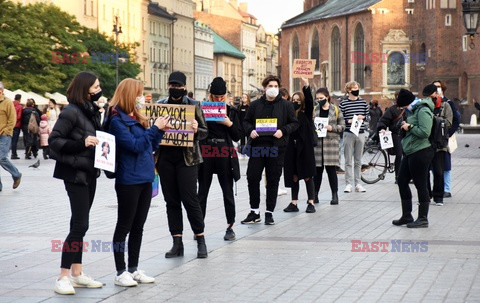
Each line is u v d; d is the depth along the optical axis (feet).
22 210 64.39
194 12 633.20
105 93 264.93
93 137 35.37
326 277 38.40
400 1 381.40
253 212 56.39
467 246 46.65
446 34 366.22
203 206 51.11
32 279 38.40
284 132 54.44
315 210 63.00
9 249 46.29
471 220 57.52
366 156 87.76
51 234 51.93
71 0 330.34
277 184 55.62
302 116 61.93
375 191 78.18
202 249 43.73
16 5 236.02
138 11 404.36
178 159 43.83
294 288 36.14
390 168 88.38
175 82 43.98
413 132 53.62
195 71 516.73
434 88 54.19
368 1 403.54
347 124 76.79
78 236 35.99
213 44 570.46
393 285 36.58
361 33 399.03
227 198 49.73
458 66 364.99
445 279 37.73
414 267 40.60
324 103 66.85
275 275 38.99
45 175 99.66
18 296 35.04
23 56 230.27
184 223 57.00
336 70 422.82
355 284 36.83
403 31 382.83
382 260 42.47
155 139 37.91
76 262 36.86
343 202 69.26
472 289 35.63
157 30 438.40
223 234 51.85
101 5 358.64
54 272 39.96
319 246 46.96
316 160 67.46
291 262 42.16
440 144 54.03
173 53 467.93
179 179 43.68
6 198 73.00
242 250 45.91
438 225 55.16
